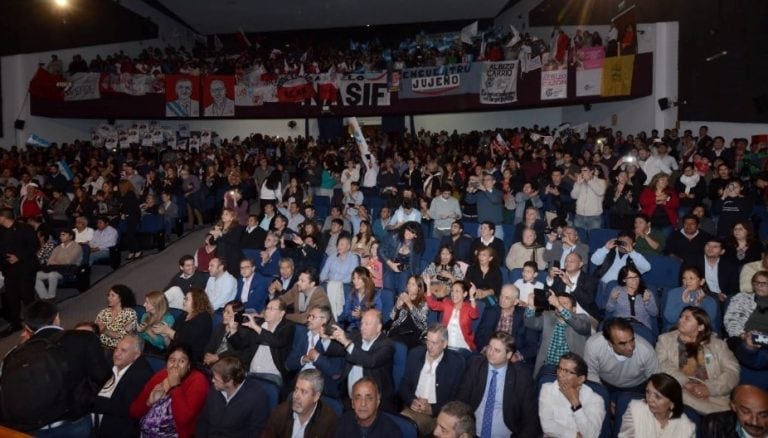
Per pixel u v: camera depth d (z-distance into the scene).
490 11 22.53
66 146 18.16
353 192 11.41
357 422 3.96
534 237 7.75
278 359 5.38
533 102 16.48
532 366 5.68
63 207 12.13
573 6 17.66
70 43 19.03
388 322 6.38
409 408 4.88
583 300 5.98
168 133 20.72
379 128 22.34
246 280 7.52
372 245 7.87
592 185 9.44
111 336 5.87
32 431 4.01
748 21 11.57
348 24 23.98
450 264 7.29
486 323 5.93
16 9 17.48
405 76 18.19
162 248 11.66
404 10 22.23
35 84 18.16
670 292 6.10
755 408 3.46
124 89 18.91
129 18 21.47
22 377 3.95
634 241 7.55
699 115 13.40
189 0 21.11
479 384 4.60
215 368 4.33
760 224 9.02
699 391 4.62
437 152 15.96
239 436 4.39
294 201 10.57
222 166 15.38
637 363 4.74
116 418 4.73
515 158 13.95
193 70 19.77
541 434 4.54
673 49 14.34
